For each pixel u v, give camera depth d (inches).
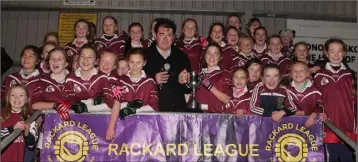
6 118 140.7
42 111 129.7
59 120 129.7
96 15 289.9
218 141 131.9
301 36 299.6
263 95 142.8
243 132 133.0
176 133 131.6
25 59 162.6
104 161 129.3
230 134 132.5
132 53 146.9
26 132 136.6
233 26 209.0
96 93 139.8
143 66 153.9
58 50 151.3
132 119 131.6
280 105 138.6
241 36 205.9
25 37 288.0
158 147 130.8
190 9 288.0
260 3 296.4
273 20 298.4
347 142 125.0
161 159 130.4
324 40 300.2
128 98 143.0
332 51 161.9
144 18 291.6
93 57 142.2
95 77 141.3
